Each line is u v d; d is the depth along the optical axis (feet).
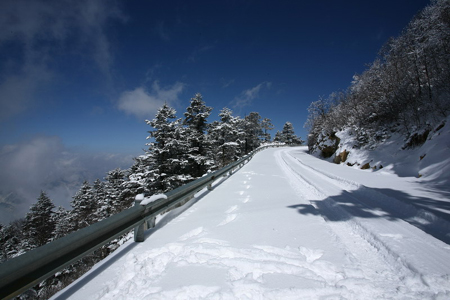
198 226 13.10
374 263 8.93
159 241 11.29
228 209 16.57
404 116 42.80
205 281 7.48
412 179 26.00
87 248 8.27
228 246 10.06
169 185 63.93
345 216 14.35
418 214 14.25
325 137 82.99
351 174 32.17
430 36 40.04
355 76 71.26
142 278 7.86
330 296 6.78
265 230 12.09
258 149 110.32
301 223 13.08
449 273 7.72
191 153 79.66
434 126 33.30
